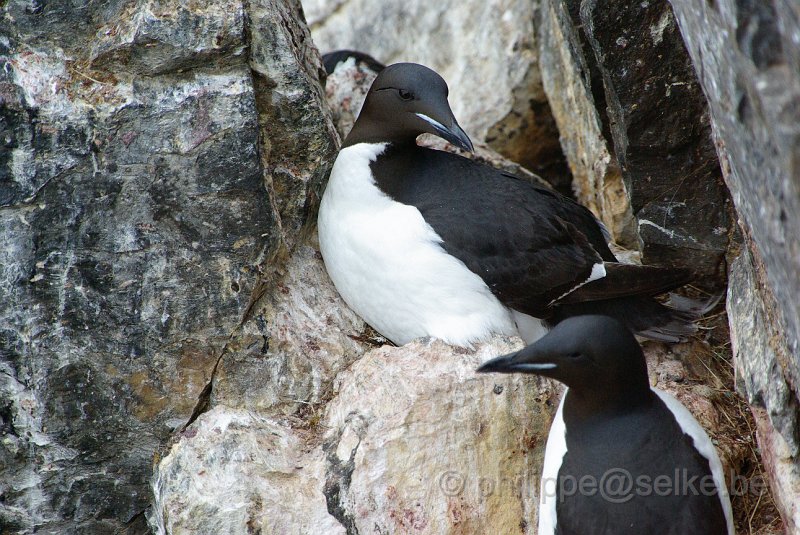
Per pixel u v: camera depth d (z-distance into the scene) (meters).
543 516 9.02
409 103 10.32
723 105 7.02
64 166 9.64
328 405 10.30
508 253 10.41
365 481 9.49
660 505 8.41
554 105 15.14
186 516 9.35
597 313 10.85
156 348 10.15
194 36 9.84
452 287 10.34
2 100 9.41
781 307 7.51
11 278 9.66
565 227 10.77
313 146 11.08
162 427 10.35
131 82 9.84
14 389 9.91
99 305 9.95
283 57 10.76
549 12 14.40
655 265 11.56
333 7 18.52
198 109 9.96
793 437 8.33
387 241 10.37
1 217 9.59
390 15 17.81
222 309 10.23
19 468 10.16
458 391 9.85
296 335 10.61
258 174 10.12
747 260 8.91
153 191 9.94
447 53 17.02
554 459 9.05
